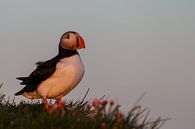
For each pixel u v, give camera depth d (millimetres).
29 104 13789
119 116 10781
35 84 13898
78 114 11930
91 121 10727
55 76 13523
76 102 13945
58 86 13633
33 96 14258
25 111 12852
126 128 10688
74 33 13789
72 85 13781
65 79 13562
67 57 13633
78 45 13688
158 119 11211
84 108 13828
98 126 10633
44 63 13812
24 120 11328
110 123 10680
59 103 13188
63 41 13688
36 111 12992
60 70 13469
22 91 14266
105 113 10969
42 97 13953
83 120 11016
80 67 13680
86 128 10602
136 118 11016
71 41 13609
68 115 11055
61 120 10695
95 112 11391
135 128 10938
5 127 10977
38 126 10641
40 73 13680
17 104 13883
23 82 14195
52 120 10672
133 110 11031
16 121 11141
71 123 10719
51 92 13766
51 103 14070
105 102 11031
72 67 13492
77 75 13617
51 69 13570
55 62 13656
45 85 13680
